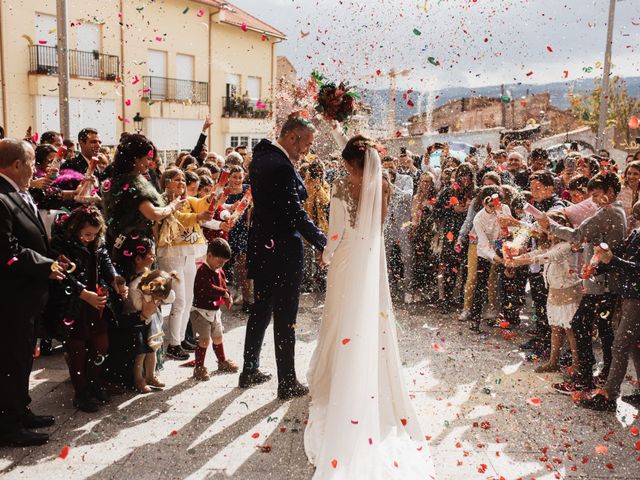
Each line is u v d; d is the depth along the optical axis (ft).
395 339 12.07
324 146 27.12
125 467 10.48
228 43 79.05
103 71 63.16
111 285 13.17
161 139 71.61
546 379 14.93
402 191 23.09
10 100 56.95
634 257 12.80
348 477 9.84
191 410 12.89
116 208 13.39
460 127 64.64
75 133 61.67
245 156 29.12
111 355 13.56
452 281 21.65
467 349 17.30
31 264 10.91
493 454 11.06
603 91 42.65
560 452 11.14
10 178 11.29
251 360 14.17
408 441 11.35
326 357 12.55
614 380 12.98
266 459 10.82
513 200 18.76
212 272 14.56
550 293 15.01
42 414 12.59
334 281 12.25
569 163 22.12
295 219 13.01
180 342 16.39
